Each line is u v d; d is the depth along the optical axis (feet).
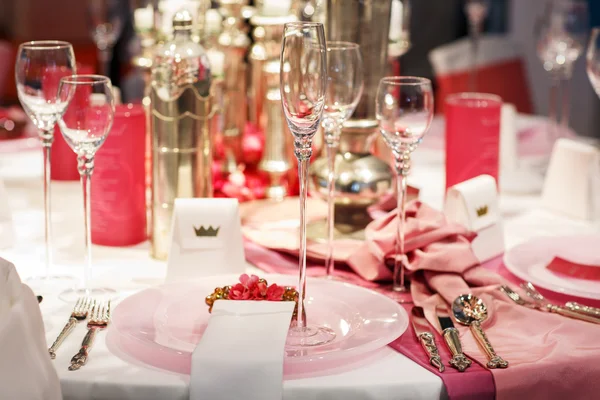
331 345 3.74
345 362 3.74
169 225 5.22
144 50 6.68
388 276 4.83
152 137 5.17
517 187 7.09
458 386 3.55
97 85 4.33
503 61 12.31
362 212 5.57
